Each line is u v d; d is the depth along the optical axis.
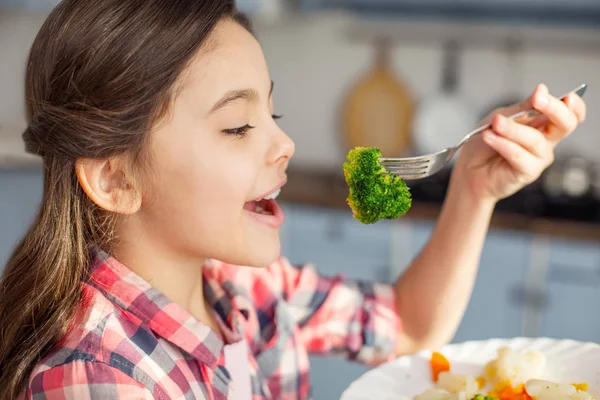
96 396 0.78
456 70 3.27
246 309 1.10
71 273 0.86
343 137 3.52
